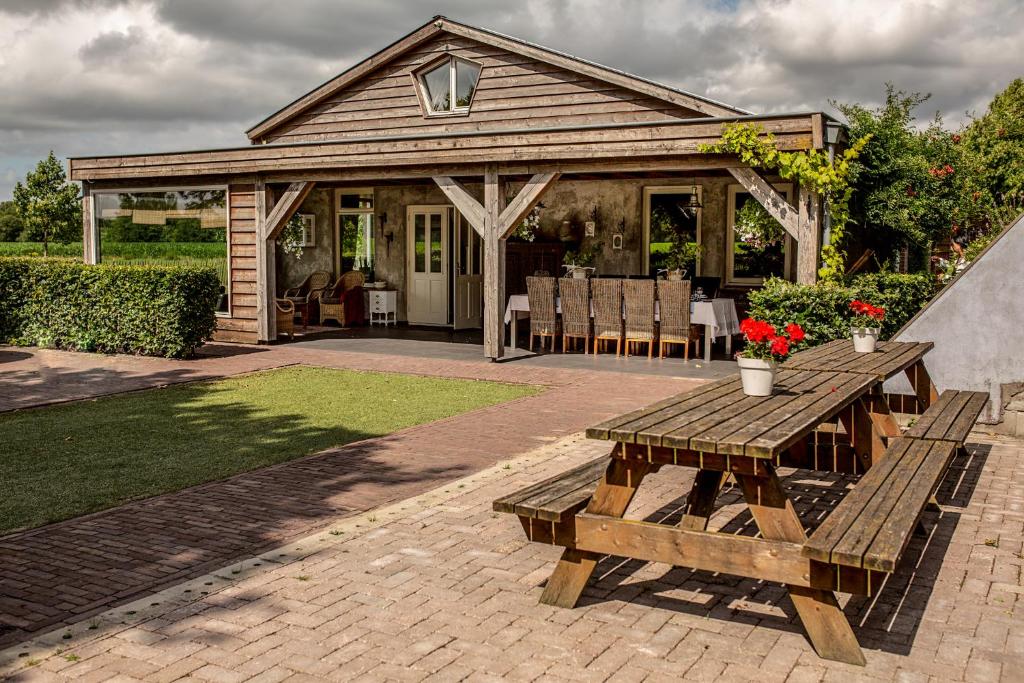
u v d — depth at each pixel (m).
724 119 10.01
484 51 15.05
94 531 5.05
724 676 3.31
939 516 5.30
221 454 6.93
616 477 3.93
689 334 11.76
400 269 17.27
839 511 3.73
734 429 3.83
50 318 13.28
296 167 13.01
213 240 14.35
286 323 14.63
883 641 3.62
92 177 15.10
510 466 6.47
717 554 3.64
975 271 7.64
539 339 14.62
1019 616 3.87
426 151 11.92
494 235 11.81
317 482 6.08
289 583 4.23
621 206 15.22
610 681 3.27
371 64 15.91
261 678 3.29
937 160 14.33
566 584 3.96
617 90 13.92
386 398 9.38
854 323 6.97
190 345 12.23
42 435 7.61
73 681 3.27
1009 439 7.40
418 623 3.79
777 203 10.02
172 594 4.09
